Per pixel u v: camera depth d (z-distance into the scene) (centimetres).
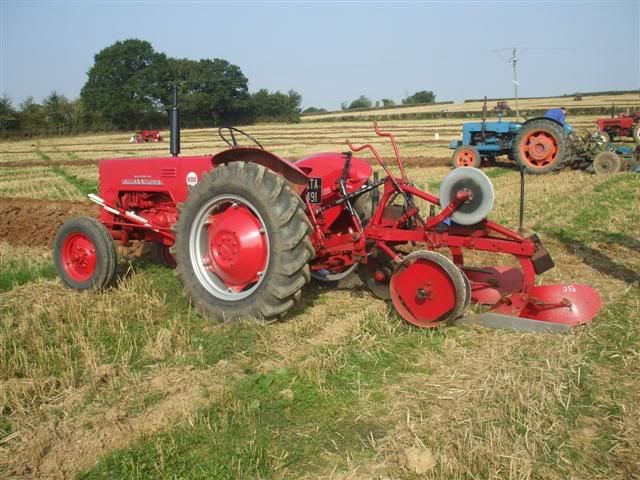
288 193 436
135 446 293
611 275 594
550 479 267
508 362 379
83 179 1789
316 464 279
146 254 693
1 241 824
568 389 343
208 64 7162
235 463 278
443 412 320
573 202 1048
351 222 543
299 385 353
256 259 450
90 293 536
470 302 490
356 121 6700
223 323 455
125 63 7262
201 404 334
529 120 1522
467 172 441
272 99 7431
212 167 529
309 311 491
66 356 399
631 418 312
